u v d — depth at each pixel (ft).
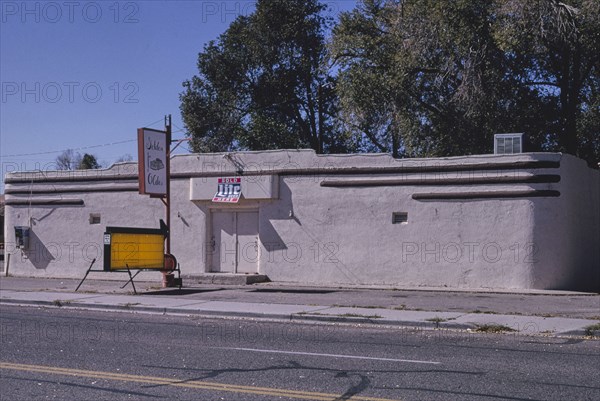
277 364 33.63
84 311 57.62
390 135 119.03
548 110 103.30
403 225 73.61
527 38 91.97
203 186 82.28
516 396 27.20
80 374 31.19
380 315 50.60
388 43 109.70
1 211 148.05
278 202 79.20
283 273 78.59
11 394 27.55
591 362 34.45
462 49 97.09
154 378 30.37
